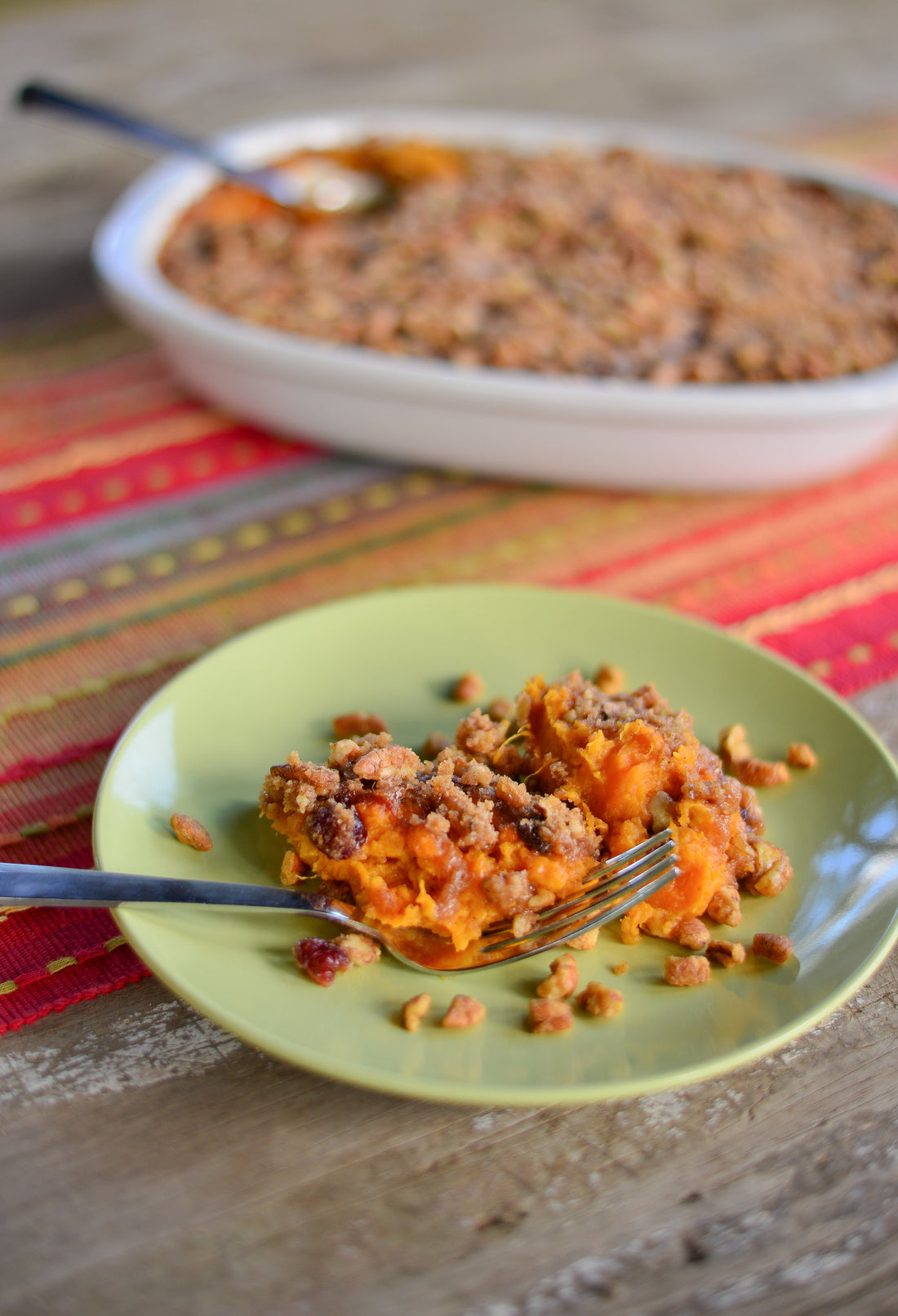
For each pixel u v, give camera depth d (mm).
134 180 894
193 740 483
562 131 814
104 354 731
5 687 546
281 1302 377
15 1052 422
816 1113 416
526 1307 378
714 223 726
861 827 467
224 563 610
